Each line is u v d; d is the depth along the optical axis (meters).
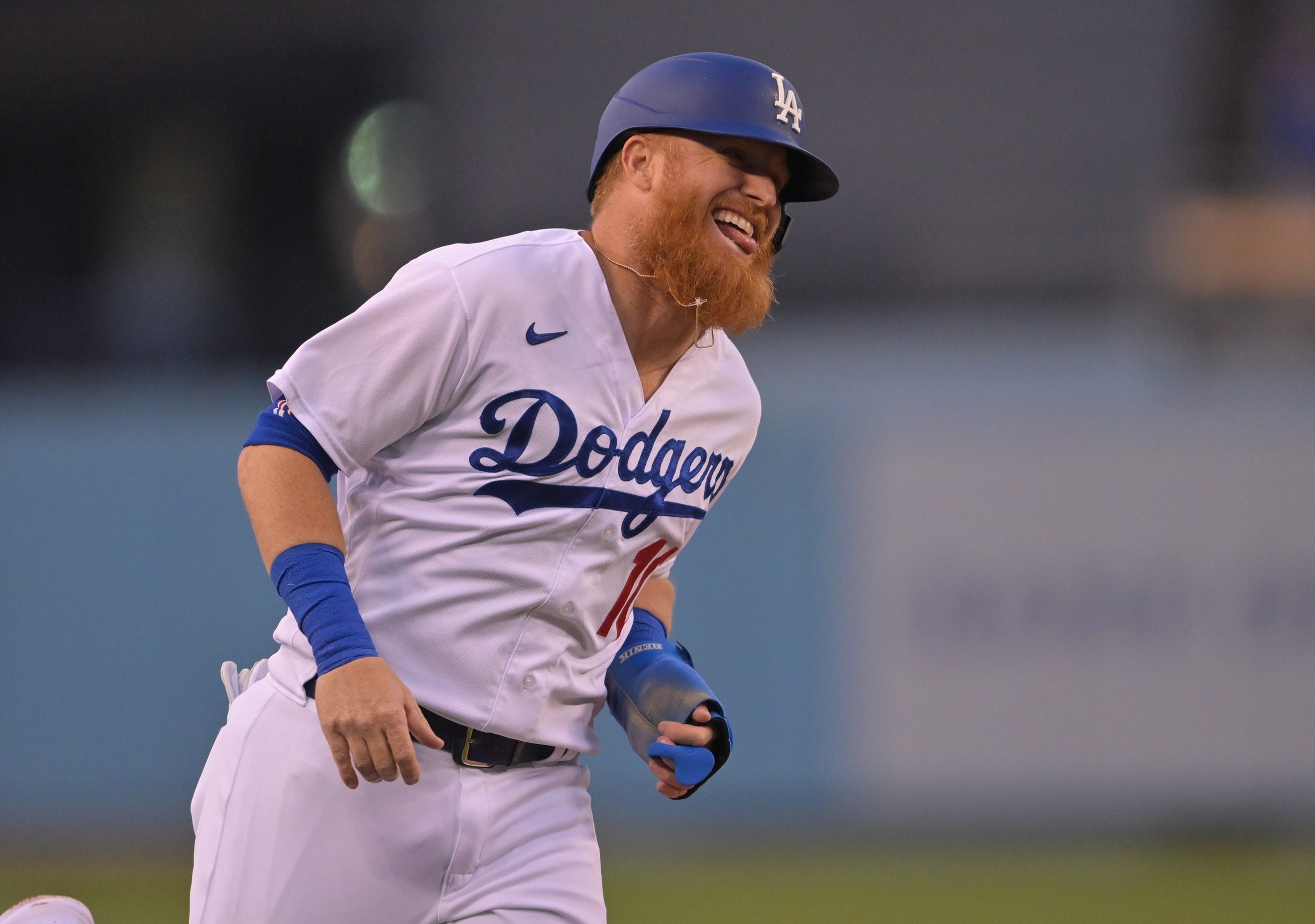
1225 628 22.52
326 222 32.50
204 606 23.47
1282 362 26.47
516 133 32.88
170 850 22.55
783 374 27.19
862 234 32.47
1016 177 32.38
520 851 8.31
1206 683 22.53
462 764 8.17
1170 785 22.56
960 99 32.56
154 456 23.61
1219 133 29.12
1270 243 27.62
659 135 7.98
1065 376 26.66
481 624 8.02
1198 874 21.05
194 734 23.39
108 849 22.64
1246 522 22.44
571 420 7.87
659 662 8.89
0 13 31.66
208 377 30.42
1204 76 30.11
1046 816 22.84
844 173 32.78
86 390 29.73
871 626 22.83
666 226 7.87
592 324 7.93
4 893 20.16
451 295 7.66
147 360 30.53
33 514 23.69
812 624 22.92
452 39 32.69
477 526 7.91
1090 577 22.59
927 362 27.50
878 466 22.81
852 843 22.55
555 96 32.75
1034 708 22.62
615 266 8.08
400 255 32.72
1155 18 32.00
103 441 23.69
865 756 22.83
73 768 23.53
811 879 20.77
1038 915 19.09
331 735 7.25
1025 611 22.64
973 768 22.70
